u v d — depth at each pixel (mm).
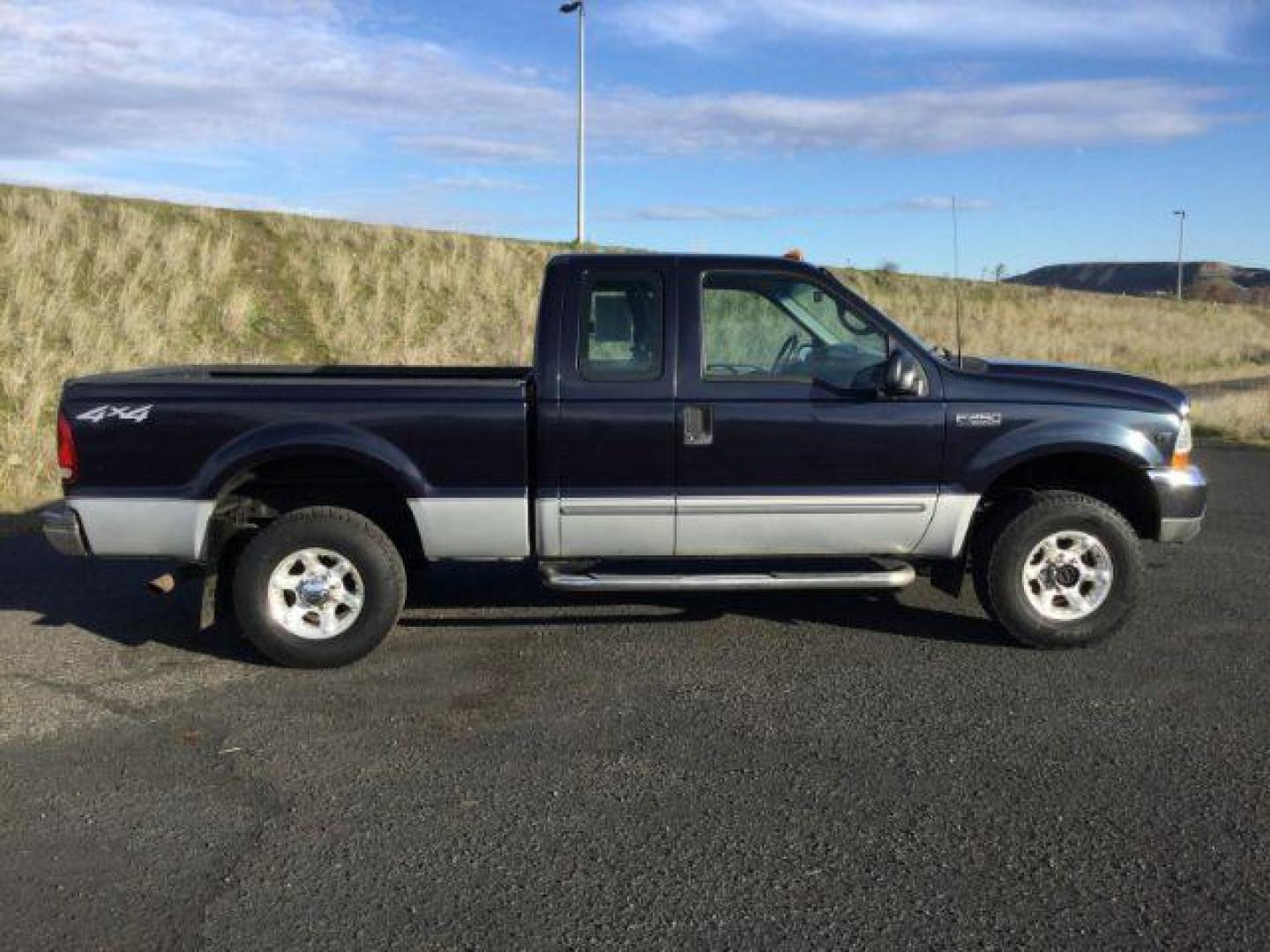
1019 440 5406
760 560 5738
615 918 3119
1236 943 2982
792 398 5328
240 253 18312
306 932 3055
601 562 5652
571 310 5301
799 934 3033
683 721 4598
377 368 6691
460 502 5254
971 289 37344
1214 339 40312
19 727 4551
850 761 4184
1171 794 3881
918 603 6434
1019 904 3184
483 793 3926
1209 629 5863
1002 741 4359
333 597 5281
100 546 5203
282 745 4371
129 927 3078
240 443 5148
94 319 13914
